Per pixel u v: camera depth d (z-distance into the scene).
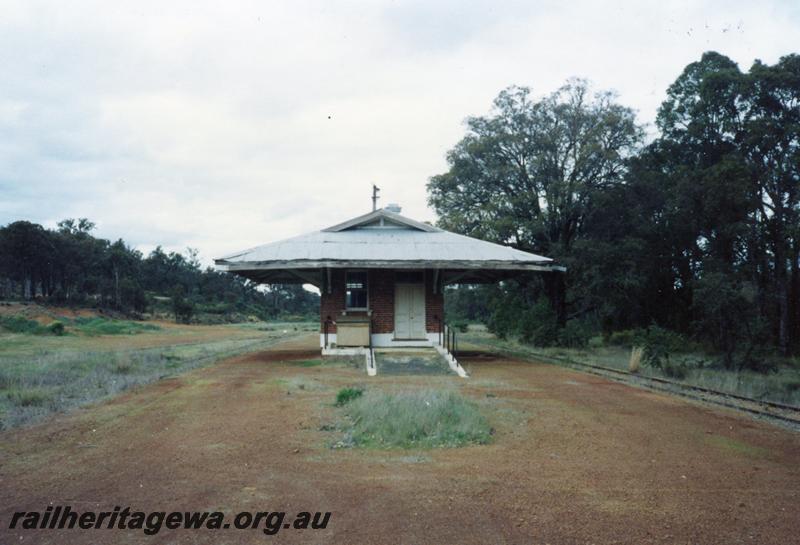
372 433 8.77
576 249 31.41
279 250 21.39
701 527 5.30
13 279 75.06
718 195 27.23
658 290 34.75
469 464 7.28
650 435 9.09
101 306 69.81
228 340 38.19
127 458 7.54
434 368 17.97
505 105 35.59
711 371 18.78
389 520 5.41
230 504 5.84
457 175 36.06
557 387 14.53
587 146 32.56
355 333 21.48
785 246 27.80
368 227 24.59
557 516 5.53
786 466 7.38
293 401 11.86
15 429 9.30
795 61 27.30
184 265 115.75
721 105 29.52
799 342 27.56
